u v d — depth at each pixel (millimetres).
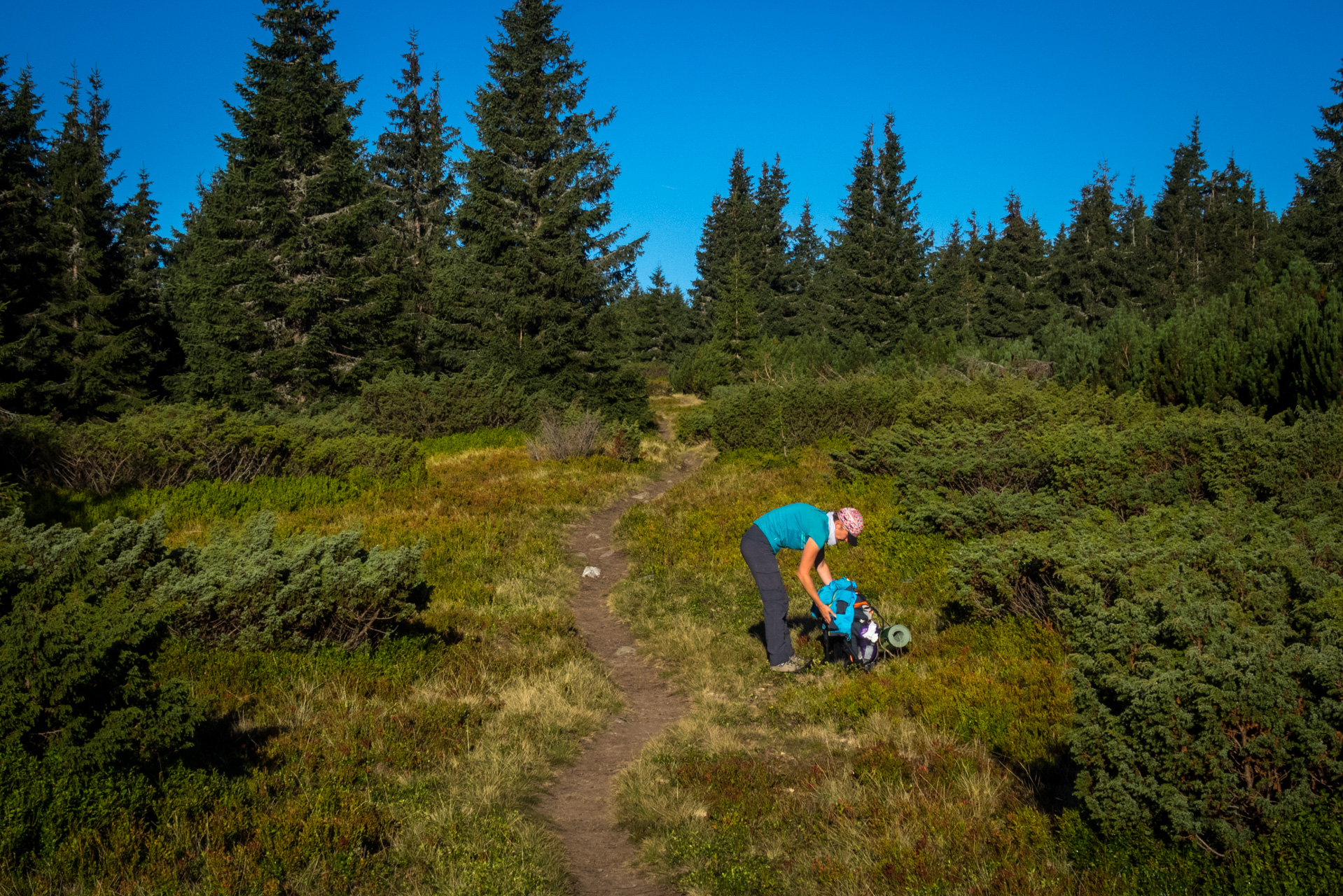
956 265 69875
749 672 6934
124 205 30797
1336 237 34156
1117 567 5895
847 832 4066
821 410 20828
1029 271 54844
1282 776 3195
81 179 29828
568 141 33531
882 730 5402
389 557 6992
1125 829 3422
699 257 77875
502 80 32812
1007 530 9219
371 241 38469
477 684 6527
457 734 5516
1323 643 3719
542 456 21297
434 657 6984
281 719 5477
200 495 14016
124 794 3760
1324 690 3215
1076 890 3295
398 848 3949
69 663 3771
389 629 6988
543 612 8578
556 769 5309
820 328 64500
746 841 4176
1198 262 51250
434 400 26266
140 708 4008
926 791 4469
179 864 3486
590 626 8867
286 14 30172
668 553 11109
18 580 4352
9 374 26281
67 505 13031
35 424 14344
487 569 10422
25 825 3375
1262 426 10000
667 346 78062
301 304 29062
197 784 4129
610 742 5820
